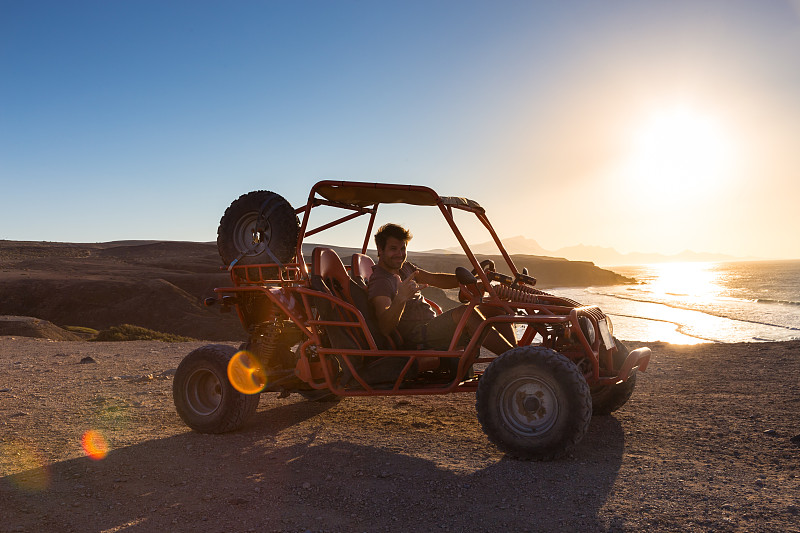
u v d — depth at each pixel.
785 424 5.01
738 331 40.66
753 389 6.53
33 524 3.30
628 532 2.98
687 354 9.53
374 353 4.88
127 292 93.62
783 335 37.09
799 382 6.78
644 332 41.78
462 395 6.86
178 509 3.48
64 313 88.75
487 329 4.73
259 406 6.51
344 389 5.21
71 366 10.25
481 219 5.62
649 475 3.85
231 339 81.31
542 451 4.16
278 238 5.33
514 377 4.27
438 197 4.77
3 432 5.49
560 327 4.83
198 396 5.41
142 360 11.01
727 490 3.54
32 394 7.48
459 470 4.04
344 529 3.13
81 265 139.50
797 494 3.45
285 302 5.25
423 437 4.97
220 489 3.80
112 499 3.68
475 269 4.88
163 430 5.47
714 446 4.49
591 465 4.09
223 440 5.05
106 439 5.18
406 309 5.12
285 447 4.77
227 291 5.53
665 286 156.88
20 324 29.56
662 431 4.96
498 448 4.33
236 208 5.62
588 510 3.28
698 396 6.30
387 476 3.96
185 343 15.15
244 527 3.19
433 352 4.71
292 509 3.43
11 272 119.50
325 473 4.07
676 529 3.00
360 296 5.10
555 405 4.14
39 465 4.43
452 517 3.25
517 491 3.60
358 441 4.88
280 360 5.73
